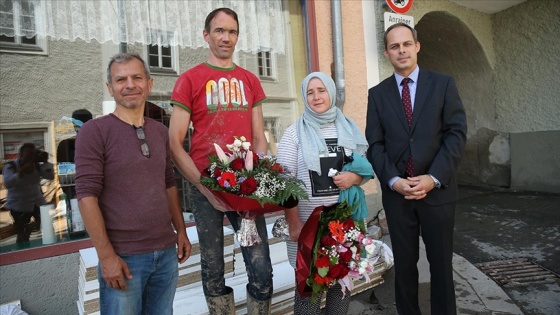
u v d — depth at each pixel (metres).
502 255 3.63
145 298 1.74
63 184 2.89
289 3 4.04
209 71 1.98
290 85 4.03
